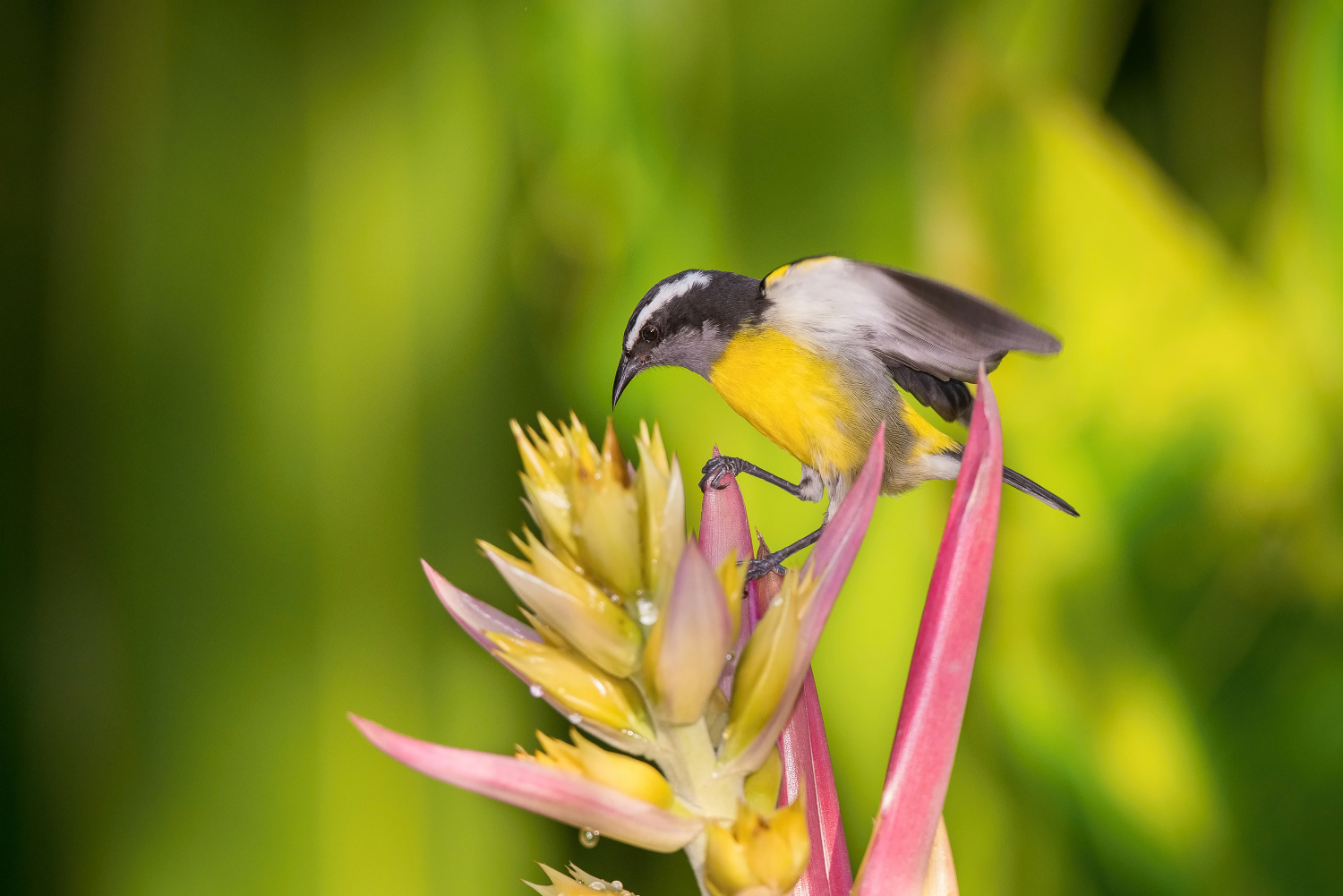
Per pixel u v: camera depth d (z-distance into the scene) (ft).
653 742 8.50
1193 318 11.94
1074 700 11.94
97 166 11.86
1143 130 12.34
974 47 11.97
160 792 11.79
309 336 11.85
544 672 8.44
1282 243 12.08
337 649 11.82
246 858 11.78
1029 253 11.96
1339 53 12.01
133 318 11.84
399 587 11.83
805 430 11.57
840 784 11.91
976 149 11.96
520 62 11.94
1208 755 11.92
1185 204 12.07
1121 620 11.94
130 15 11.87
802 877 10.78
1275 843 11.89
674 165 11.98
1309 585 11.91
